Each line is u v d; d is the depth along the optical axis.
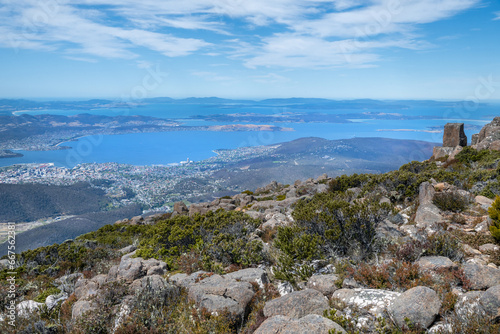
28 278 11.65
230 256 9.66
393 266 6.74
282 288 7.19
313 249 8.15
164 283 7.55
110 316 6.75
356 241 8.34
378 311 5.28
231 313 6.10
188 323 6.04
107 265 11.84
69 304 8.11
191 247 10.84
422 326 4.78
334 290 6.45
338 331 4.62
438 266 6.32
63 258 13.55
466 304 4.93
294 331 4.74
